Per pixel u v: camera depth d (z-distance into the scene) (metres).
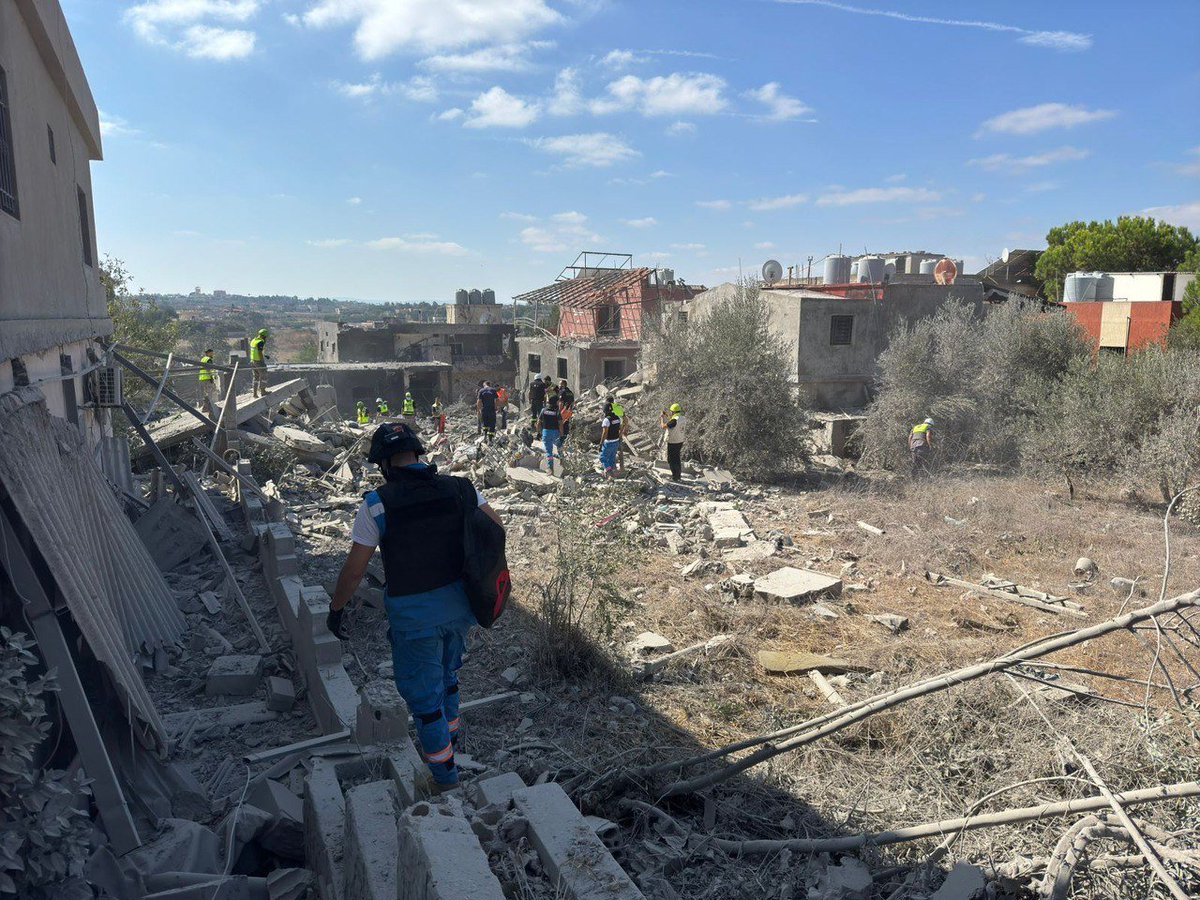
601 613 7.31
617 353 34.66
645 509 13.32
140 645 6.85
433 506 3.21
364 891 2.99
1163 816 4.24
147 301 29.95
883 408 18.86
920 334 19.25
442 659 3.36
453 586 3.25
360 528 3.17
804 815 4.79
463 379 48.34
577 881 2.75
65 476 5.67
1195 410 14.12
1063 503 14.51
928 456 17.75
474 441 20.52
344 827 3.53
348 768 4.38
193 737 5.74
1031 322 19.72
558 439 16.86
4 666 2.95
